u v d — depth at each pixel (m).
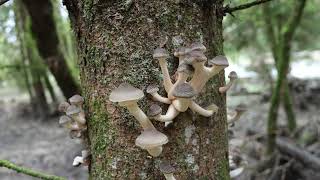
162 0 0.59
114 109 0.61
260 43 2.79
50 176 0.67
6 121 3.70
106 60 0.61
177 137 0.60
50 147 2.74
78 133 0.71
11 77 3.65
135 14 0.59
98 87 0.62
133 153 0.61
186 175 0.61
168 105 0.60
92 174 0.67
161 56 0.56
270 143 1.76
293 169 1.72
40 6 1.27
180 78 0.58
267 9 2.03
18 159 2.50
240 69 3.11
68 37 2.16
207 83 0.63
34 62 2.18
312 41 3.15
